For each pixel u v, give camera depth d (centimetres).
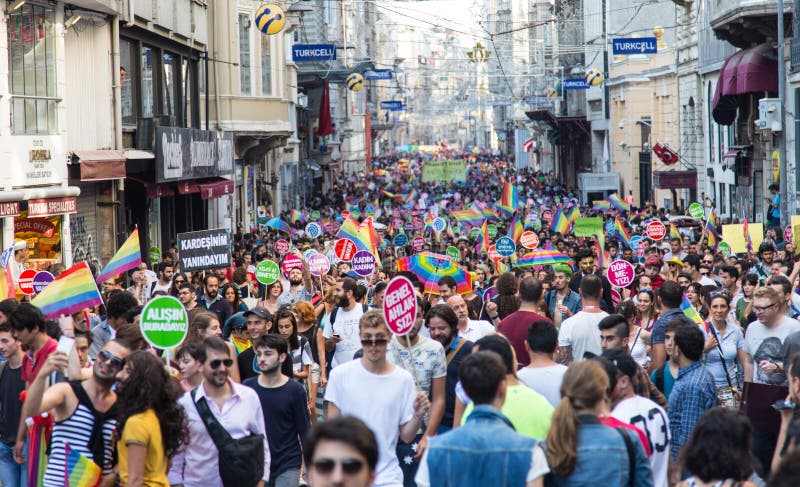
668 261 2622
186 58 4697
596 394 888
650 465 947
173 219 4800
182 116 4647
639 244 3381
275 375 1288
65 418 1059
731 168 5753
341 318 1809
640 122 8638
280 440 1280
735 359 1535
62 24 3145
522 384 1030
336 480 684
